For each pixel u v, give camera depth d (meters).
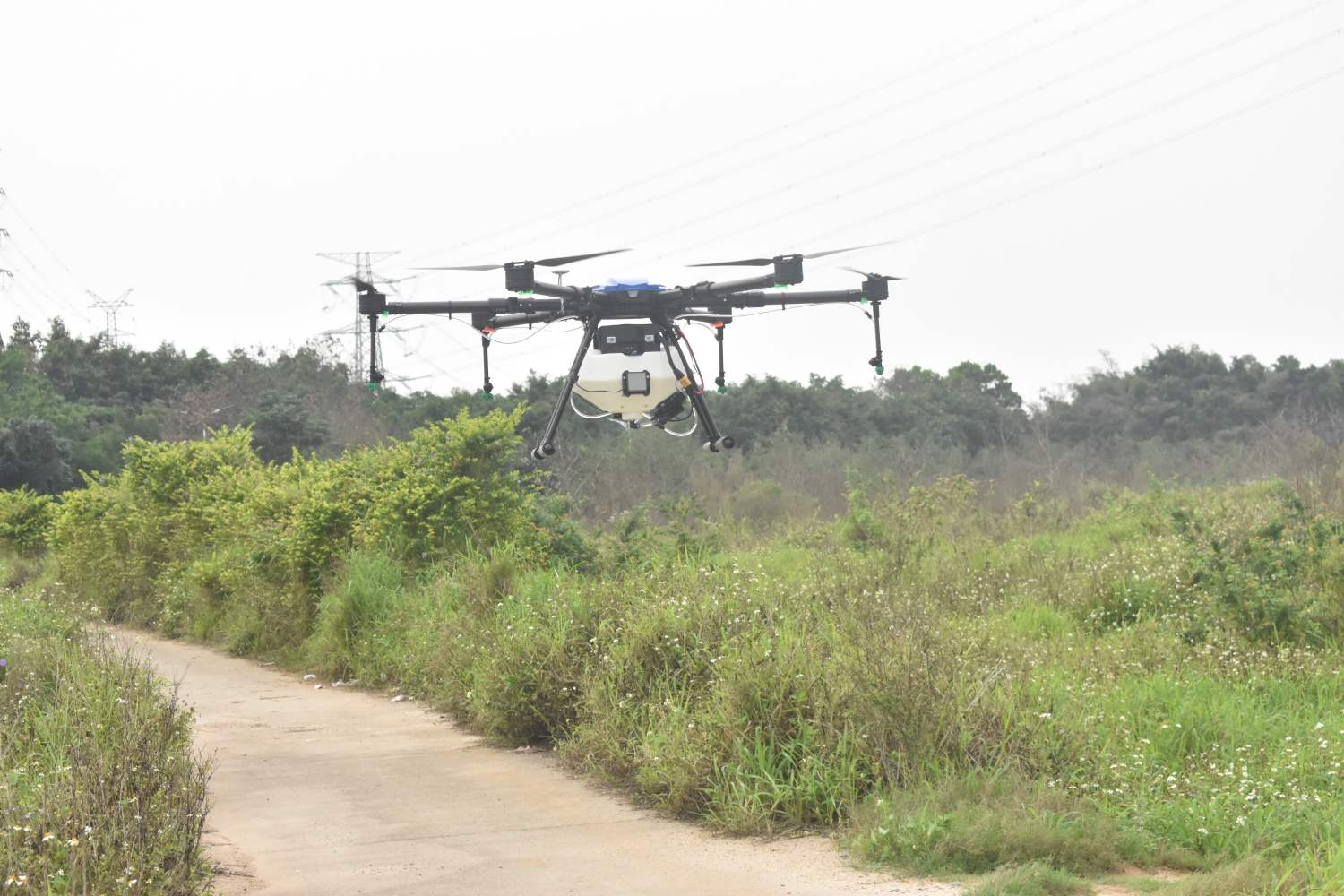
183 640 19.84
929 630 8.33
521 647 10.46
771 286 13.33
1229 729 8.31
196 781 6.73
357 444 49.19
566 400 14.16
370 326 13.96
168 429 54.78
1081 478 39.44
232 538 20.27
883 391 68.00
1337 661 10.24
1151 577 12.94
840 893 5.90
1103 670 10.01
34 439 46.75
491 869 6.51
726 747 7.81
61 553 24.89
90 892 5.29
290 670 15.86
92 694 7.91
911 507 21.47
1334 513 15.89
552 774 9.08
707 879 6.23
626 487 40.09
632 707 9.00
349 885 6.25
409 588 15.38
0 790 5.88
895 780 7.27
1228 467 38.53
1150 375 64.81
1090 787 7.16
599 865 6.57
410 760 9.66
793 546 20.73
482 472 17.16
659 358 13.91
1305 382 59.88
